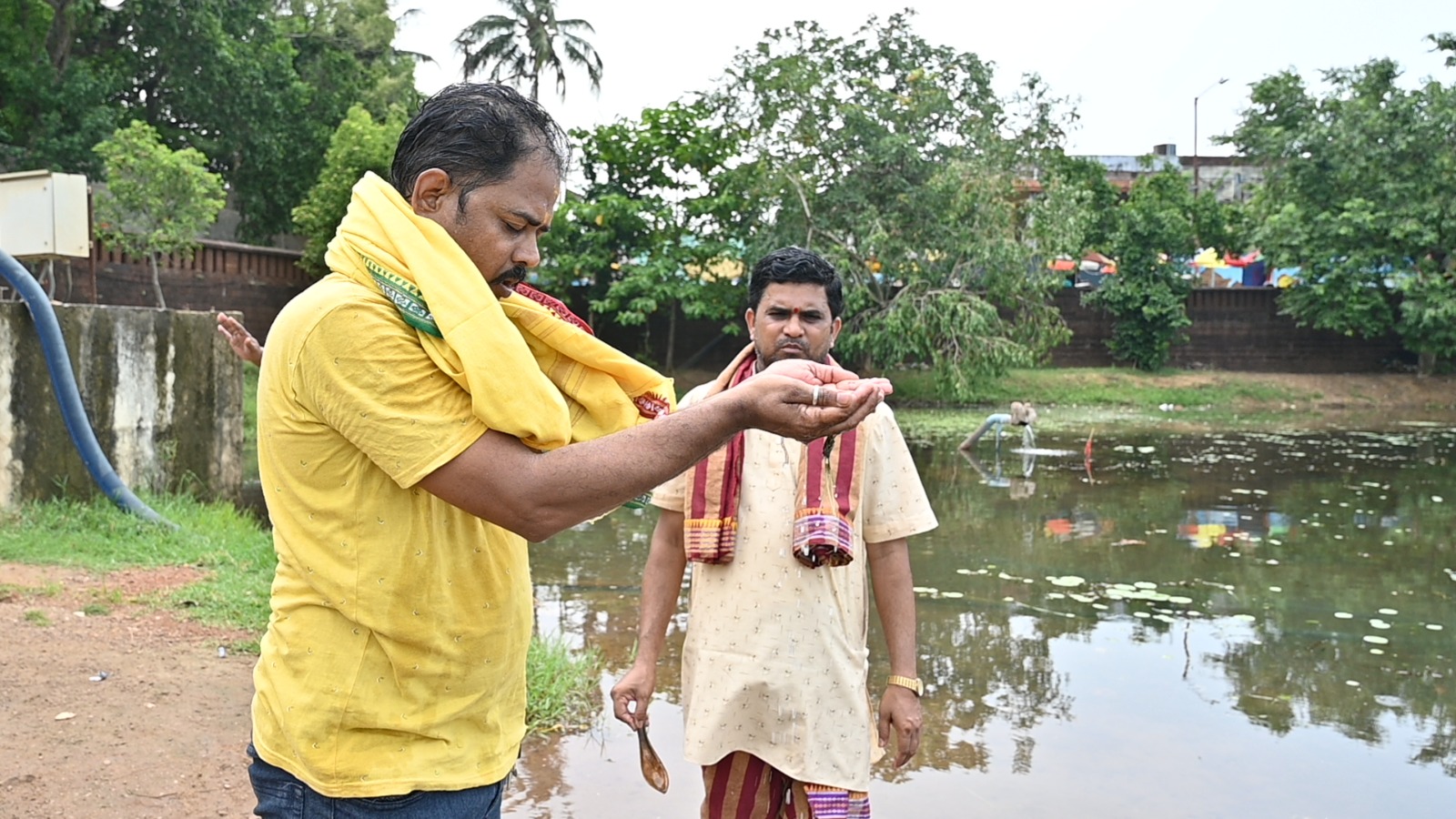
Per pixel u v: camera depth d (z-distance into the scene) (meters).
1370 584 6.88
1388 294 24.75
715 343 23.08
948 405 21.56
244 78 20.92
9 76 17.78
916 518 2.57
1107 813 3.50
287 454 1.52
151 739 3.52
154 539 6.14
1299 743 4.15
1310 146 23.92
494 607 1.61
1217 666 5.12
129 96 21.23
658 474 1.46
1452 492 10.82
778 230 20.08
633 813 3.41
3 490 6.51
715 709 2.43
